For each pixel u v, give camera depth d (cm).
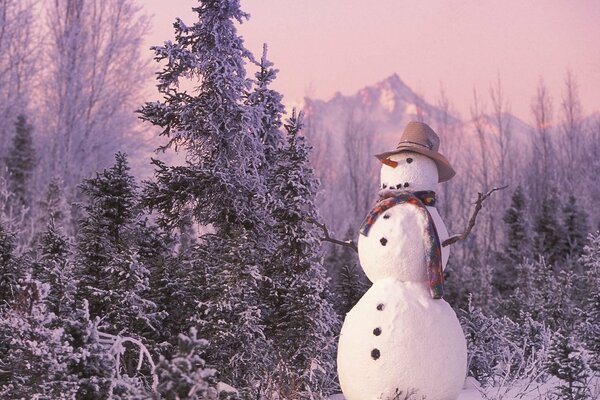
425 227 891
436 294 876
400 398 848
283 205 1234
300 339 1179
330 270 2367
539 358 1238
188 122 1302
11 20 4916
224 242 1240
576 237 3447
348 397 897
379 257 894
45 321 798
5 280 1143
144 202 1276
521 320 1680
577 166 5841
